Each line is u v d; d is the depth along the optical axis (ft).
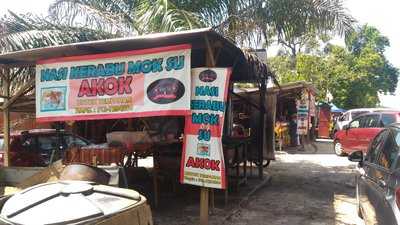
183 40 23.44
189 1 39.04
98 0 41.57
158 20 34.40
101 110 24.97
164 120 31.50
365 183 19.99
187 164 23.02
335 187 36.17
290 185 37.01
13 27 37.91
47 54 27.09
